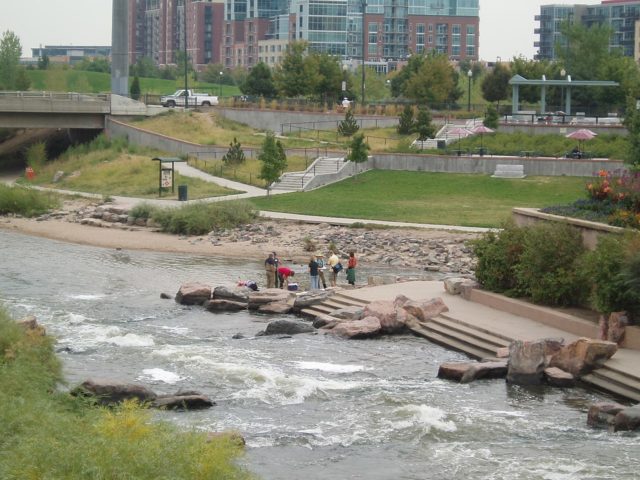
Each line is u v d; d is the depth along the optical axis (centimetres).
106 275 5862
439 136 10125
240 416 3253
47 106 10888
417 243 6669
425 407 3297
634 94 11050
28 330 3650
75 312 4819
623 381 3494
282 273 5391
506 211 7562
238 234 7125
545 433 3117
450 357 4025
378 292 4991
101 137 10919
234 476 2252
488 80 11906
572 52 13088
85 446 2178
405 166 9006
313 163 9006
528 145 9506
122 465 2130
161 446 2250
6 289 5394
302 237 6969
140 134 10731
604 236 4141
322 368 3834
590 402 3428
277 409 3328
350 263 5394
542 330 4153
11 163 11244
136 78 13288
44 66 18988
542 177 8475
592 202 4850
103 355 3953
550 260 4412
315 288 5281
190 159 9775
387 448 2991
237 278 5778
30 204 8219
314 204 7925
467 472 2802
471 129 9975
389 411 3300
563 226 4481
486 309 4566
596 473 2784
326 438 3061
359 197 8188
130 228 7500
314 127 10956
